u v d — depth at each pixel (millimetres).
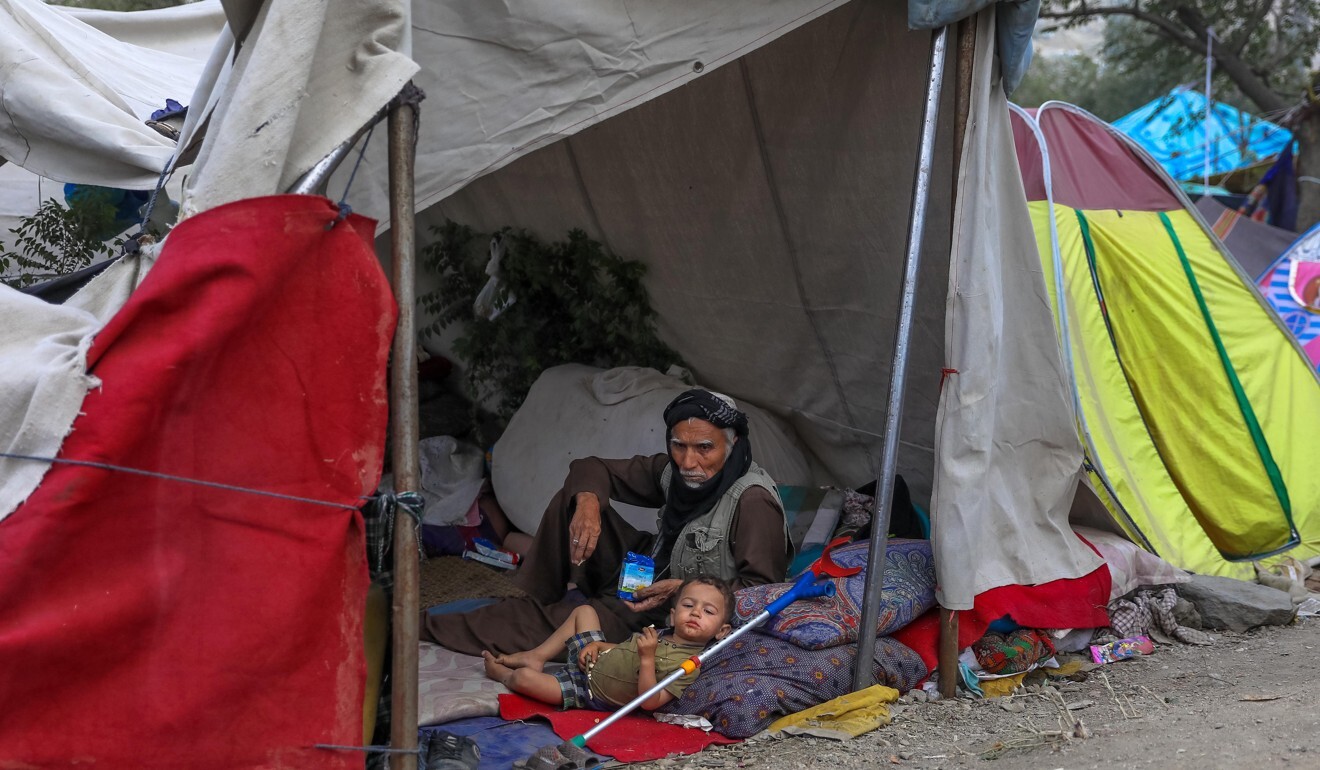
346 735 2689
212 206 2721
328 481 2699
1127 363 6199
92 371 2494
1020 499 4504
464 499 6449
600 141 5902
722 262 5926
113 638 2479
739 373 6344
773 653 4031
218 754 2562
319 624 2666
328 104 2912
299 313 2668
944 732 3783
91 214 6320
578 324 6676
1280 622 5145
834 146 4922
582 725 3846
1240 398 6156
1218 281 6438
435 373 7527
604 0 3533
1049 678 4496
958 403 4027
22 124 4691
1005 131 4176
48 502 2410
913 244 3953
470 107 3506
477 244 7242
